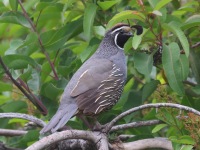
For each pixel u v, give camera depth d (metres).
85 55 11.40
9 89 11.56
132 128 11.49
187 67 10.87
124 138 11.23
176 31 10.77
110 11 12.09
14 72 11.35
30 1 11.74
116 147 10.44
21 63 11.37
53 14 12.06
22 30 13.36
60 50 12.12
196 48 11.87
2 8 11.66
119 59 11.42
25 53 11.69
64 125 10.76
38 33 11.72
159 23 10.97
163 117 10.43
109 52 11.45
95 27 11.65
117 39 11.47
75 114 10.63
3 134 11.54
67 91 10.79
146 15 10.81
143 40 11.29
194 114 9.82
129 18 10.84
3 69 11.17
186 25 11.11
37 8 11.67
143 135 11.17
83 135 9.89
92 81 10.88
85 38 13.33
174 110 10.48
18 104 11.82
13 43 11.41
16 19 11.62
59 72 11.57
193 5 12.39
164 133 12.16
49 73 11.80
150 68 11.09
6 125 12.51
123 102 11.62
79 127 11.34
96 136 10.08
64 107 10.57
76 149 10.59
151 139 10.59
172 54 10.84
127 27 11.50
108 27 10.80
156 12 10.40
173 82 10.79
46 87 11.17
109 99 11.03
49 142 9.41
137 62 11.16
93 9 11.23
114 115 11.64
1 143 11.48
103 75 11.04
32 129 11.74
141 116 12.14
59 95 11.41
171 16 11.47
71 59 11.80
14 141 11.78
